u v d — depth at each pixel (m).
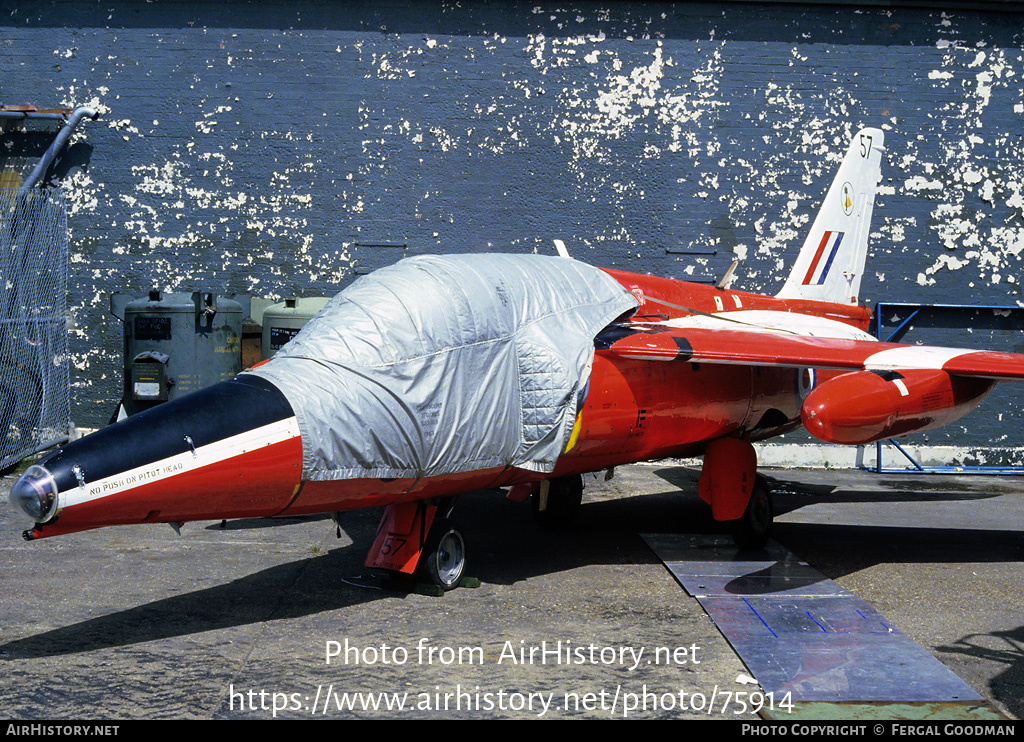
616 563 6.83
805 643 5.00
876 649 4.93
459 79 10.95
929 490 10.20
